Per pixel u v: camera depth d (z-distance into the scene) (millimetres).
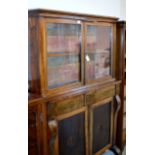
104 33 2148
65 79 1781
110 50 2266
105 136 2303
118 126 2516
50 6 1892
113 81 2303
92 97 2010
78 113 1878
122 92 2424
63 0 2008
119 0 2789
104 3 2533
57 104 1648
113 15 2717
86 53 1939
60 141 1737
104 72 2236
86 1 2264
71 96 1757
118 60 2361
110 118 2332
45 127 1573
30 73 1602
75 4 2148
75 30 1794
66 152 1813
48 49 1595
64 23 1654
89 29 1946
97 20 1983
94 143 2139
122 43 2303
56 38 1646
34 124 1516
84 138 1987
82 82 1921
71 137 1845
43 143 1573
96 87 2025
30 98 1488
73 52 1819
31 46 1554
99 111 2152
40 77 1536
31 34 1535
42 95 1548
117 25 2305
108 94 2240
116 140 2545
